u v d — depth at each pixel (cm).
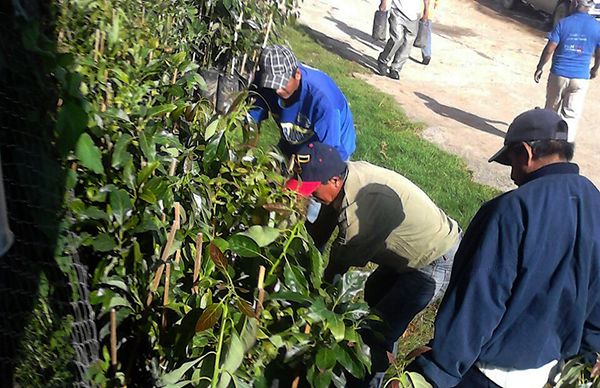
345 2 1686
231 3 538
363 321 270
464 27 1648
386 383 268
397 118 986
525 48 1536
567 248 270
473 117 1095
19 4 243
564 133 287
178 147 297
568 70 919
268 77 445
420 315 497
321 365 241
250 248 263
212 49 545
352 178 353
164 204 275
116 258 265
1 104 232
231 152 305
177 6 510
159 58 397
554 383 290
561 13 1459
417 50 1389
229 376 230
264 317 256
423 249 365
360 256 364
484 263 270
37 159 241
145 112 315
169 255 264
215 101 484
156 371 256
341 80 1099
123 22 386
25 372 229
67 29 327
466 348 269
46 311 236
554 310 274
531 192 274
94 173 273
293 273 258
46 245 239
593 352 289
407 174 792
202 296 253
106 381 253
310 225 406
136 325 266
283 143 467
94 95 311
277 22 632
